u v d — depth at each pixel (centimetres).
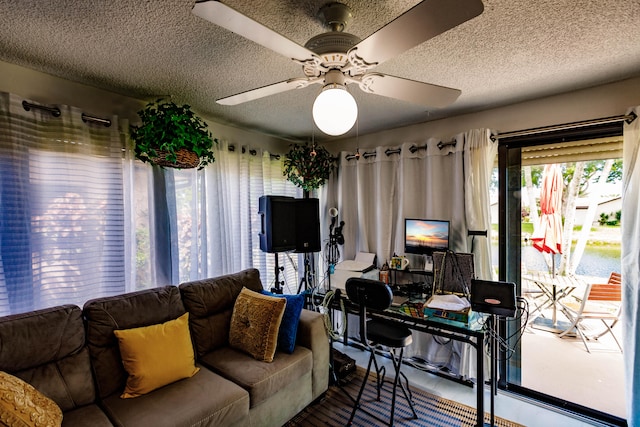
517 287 249
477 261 249
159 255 231
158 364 166
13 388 118
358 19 131
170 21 133
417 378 258
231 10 84
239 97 153
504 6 123
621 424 200
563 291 251
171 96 223
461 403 225
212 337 211
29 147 177
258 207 306
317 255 367
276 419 187
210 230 272
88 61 170
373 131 324
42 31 140
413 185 292
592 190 226
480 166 246
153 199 231
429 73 186
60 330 154
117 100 219
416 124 296
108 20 132
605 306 245
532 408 219
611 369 247
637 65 176
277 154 351
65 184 190
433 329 224
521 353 246
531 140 237
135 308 181
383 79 132
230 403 158
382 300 184
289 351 207
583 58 168
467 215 252
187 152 210
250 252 307
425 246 261
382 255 307
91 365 161
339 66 122
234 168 299
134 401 154
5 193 167
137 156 214
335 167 354
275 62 172
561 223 240
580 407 214
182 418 142
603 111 204
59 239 188
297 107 247
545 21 133
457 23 89
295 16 129
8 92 171
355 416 210
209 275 268
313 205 293
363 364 283
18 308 169
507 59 169
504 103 239
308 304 288
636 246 184
